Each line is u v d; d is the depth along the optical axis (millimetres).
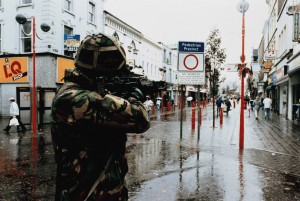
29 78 23438
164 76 56094
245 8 10945
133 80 2006
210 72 29016
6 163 7906
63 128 1798
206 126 18359
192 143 11438
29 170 7145
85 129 1769
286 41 23281
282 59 25281
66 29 25094
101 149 1816
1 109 24469
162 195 5418
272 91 36188
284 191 5727
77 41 23922
